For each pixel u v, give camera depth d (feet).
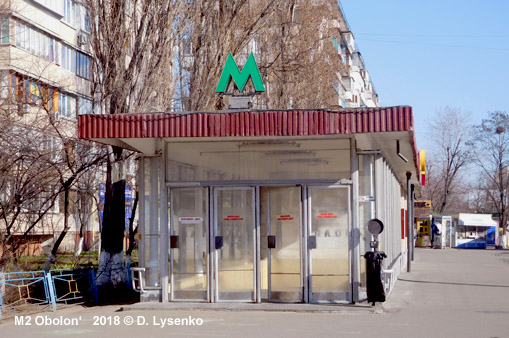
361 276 47.39
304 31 91.71
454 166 257.75
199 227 49.49
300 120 43.80
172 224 49.85
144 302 49.11
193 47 68.39
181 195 49.96
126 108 61.00
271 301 48.26
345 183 47.65
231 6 68.85
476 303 50.31
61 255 81.25
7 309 47.34
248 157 49.24
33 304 49.70
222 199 49.44
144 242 50.34
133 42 61.77
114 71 60.59
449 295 56.29
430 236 195.21
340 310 44.55
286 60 90.17
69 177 59.98
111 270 59.16
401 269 89.04
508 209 248.52
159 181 50.31
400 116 42.70
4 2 69.15
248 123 44.24
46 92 62.75
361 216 48.21
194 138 48.88
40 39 89.71
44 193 60.54
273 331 37.27
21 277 55.83
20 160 54.85
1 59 69.82
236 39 70.08
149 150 50.21
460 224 192.44
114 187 60.54
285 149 48.80
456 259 121.90
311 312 44.80
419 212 197.26
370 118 43.06
